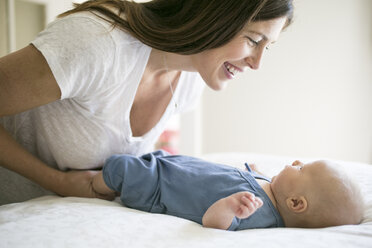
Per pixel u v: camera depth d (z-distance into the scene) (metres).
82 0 2.47
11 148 1.03
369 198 1.02
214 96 3.08
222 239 0.71
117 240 0.69
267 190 0.99
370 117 2.40
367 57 2.38
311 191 0.93
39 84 0.84
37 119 1.07
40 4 2.34
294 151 2.69
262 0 0.87
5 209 0.87
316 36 2.54
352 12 2.41
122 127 1.07
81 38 0.85
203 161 1.13
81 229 0.72
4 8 2.20
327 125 2.54
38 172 1.06
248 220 0.89
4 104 0.84
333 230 0.79
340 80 2.47
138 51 0.97
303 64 2.60
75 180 1.07
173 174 1.02
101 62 0.88
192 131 3.11
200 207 0.94
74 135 1.04
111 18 0.93
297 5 2.59
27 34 2.31
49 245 0.65
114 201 1.12
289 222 0.96
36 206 0.90
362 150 2.44
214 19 0.89
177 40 0.93
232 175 0.99
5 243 0.65
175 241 0.70
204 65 1.01
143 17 0.94
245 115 2.91
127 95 1.01
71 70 0.85
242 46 0.95
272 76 2.75
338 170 0.95
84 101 0.97
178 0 0.99
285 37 2.66
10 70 0.82
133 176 1.02
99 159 1.12
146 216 0.84
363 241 0.70
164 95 1.20
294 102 2.66
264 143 2.83
